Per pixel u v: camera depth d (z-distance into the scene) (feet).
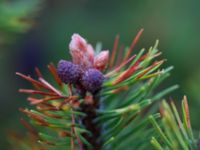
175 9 2.04
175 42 1.95
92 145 0.76
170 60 1.89
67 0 2.11
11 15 1.09
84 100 0.71
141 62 0.70
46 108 0.68
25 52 2.02
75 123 0.73
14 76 1.96
